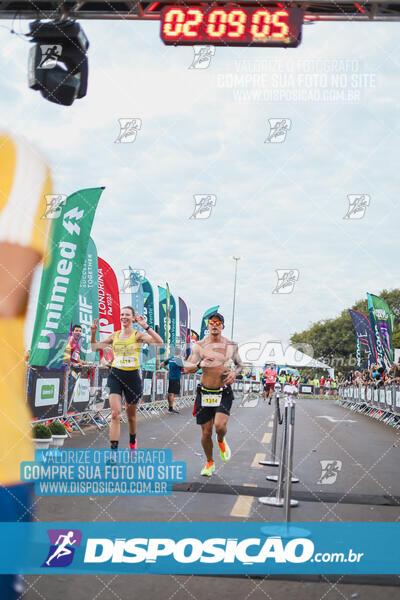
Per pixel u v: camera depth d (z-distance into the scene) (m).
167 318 19.75
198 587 2.84
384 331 18.33
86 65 5.97
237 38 6.05
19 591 1.31
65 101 5.91
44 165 1.12
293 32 6.03
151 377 15.38
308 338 53.69
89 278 10.82
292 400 4.41
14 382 1.12
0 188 1.08
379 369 17.98
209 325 5.97
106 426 10.79
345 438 10.49
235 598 2.71
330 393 38.25
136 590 2.75
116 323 12.55
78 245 8.34
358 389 22.16
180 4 6.23
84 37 5.95
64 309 8.20
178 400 19.52
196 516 4.19
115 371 6.55
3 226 1.08
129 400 6.65
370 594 2.82
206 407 5.89
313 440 9.82
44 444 6.37
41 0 6.14
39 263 1.12
